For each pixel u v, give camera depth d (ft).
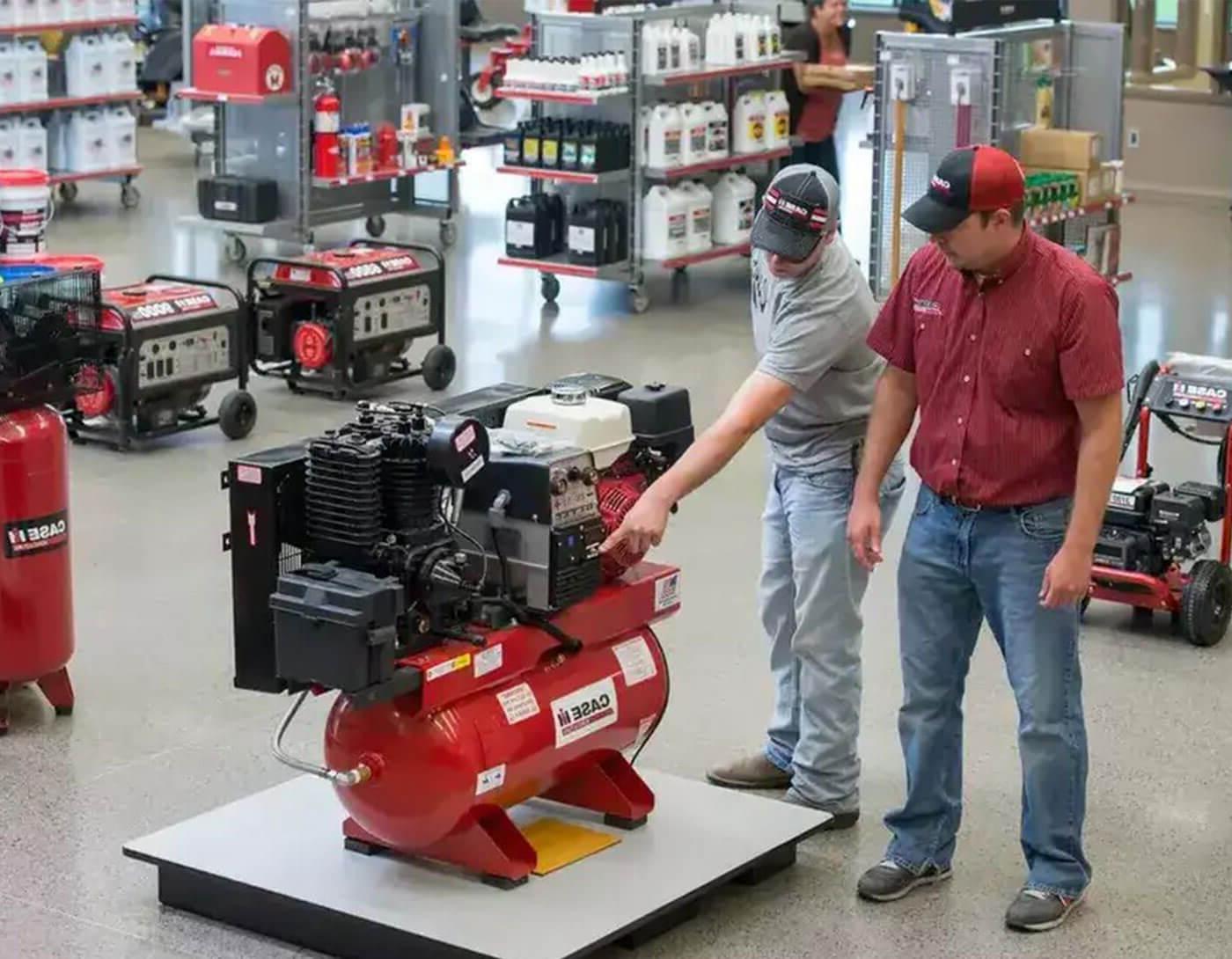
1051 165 34.81
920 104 34.17
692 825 15.17
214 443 27.76
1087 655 20.22
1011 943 14.29
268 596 13.71
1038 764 14.23
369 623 12.84
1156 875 15.46
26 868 15.30
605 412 14.38
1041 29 35.01
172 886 14.56
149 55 54.75
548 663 14.37
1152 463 26.84
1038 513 13.79
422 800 13.58
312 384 30.53
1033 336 13.47
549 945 13.23
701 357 32.96
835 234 14.80
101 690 18.94
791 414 15.35
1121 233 42.96
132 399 26.94
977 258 13.38
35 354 17.53
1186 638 20.66
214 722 18.20
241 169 39.75
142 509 24.68
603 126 36.68
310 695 18.90
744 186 38.55
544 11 38.34
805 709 15.87
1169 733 18.30
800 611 15.58
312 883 14.10
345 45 39.86
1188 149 47.29
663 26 36.99
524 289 38.22
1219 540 23.93
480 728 13.65
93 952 14.02
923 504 14.33
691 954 14.06
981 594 14.15
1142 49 47.50
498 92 36.94
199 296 27.81
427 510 13.57
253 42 37.78
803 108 39.93
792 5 41.63
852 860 15.52
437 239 42.57
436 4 41.34
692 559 23.02
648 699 15.12
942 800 14.94
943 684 14.57
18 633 17.66
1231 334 34.35
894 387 14.47
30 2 42.11
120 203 45.47
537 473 13.73
